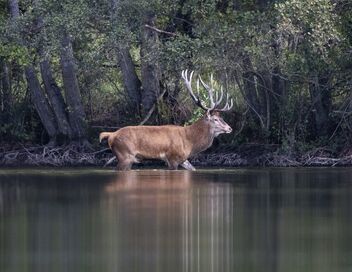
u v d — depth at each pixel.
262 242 41.75
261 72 81.12
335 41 78.25
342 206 51.69
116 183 63.12
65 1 77.94
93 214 48.53
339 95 82.62
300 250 40.09
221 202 53.09
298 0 73.62
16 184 63.19
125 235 43.09
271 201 53.72
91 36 80.19
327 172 72.81
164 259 38.47
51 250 40.06
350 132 82.00
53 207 51.19
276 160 81.88
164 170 73.12
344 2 79.50
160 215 48.28
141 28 79.19
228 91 82.06
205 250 40.19
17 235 43.19
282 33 77.50
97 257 38.84
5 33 79.19
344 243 41.47
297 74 78.88
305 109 82.69
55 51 79.75
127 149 72.19
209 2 78.38
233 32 76.94
